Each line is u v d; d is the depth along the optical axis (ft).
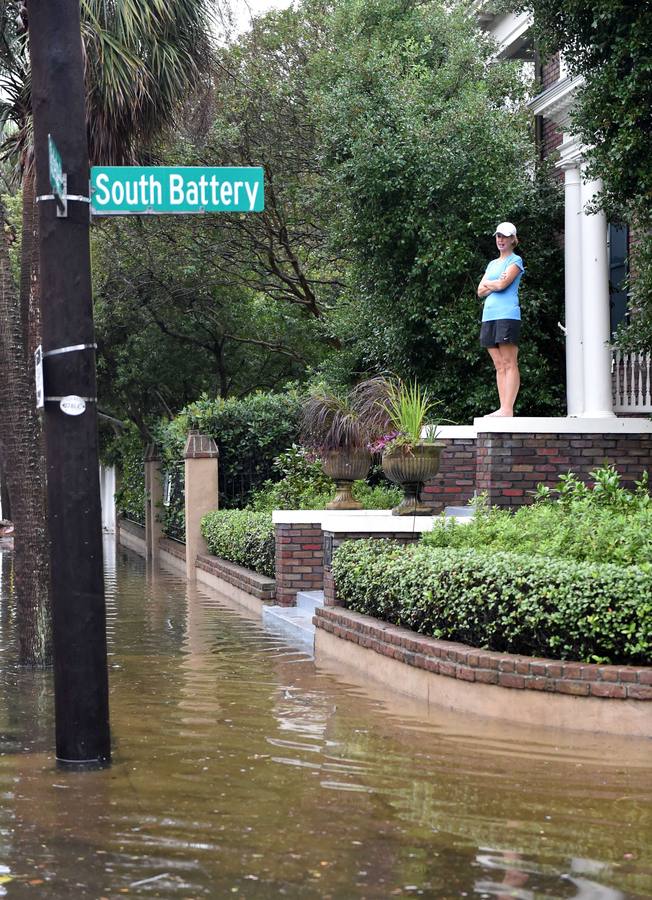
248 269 115.34
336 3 91.76
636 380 68.69
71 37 26.50
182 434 97.66
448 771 25.82
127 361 125.49
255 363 132.36
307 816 22.08
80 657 26.27
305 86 99.96
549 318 73.97
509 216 72.64
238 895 17.66
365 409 59.00
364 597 42.60
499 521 43.50
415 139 70.85
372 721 31.78
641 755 27.30
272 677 39.78
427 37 81.51
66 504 26.07
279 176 104.68
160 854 19.70
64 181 26.11
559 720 30.55
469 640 35.29
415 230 72.02
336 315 99.55
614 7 46.26
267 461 93.20
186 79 49.78
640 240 54.39
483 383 72.02
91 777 25.23
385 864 19.17
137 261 113.50
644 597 29.91
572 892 17.87
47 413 26.14
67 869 18.90
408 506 49.57
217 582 77.15
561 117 70.54
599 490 43.86
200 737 29.60
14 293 44.80
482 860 19.42
